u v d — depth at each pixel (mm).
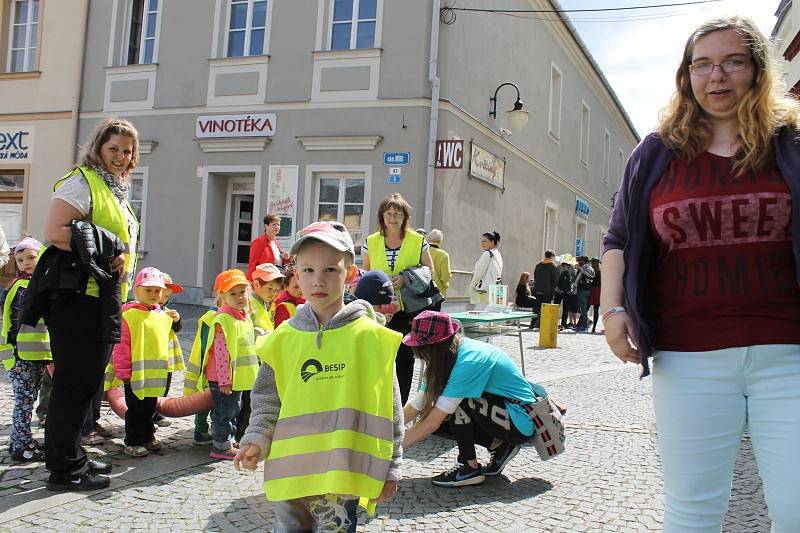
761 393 1904
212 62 13164
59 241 3500
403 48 12062
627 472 4348
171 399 4543
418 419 4227
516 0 15664
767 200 1892
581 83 22172
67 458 3662
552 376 8102
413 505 3689
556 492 3941
